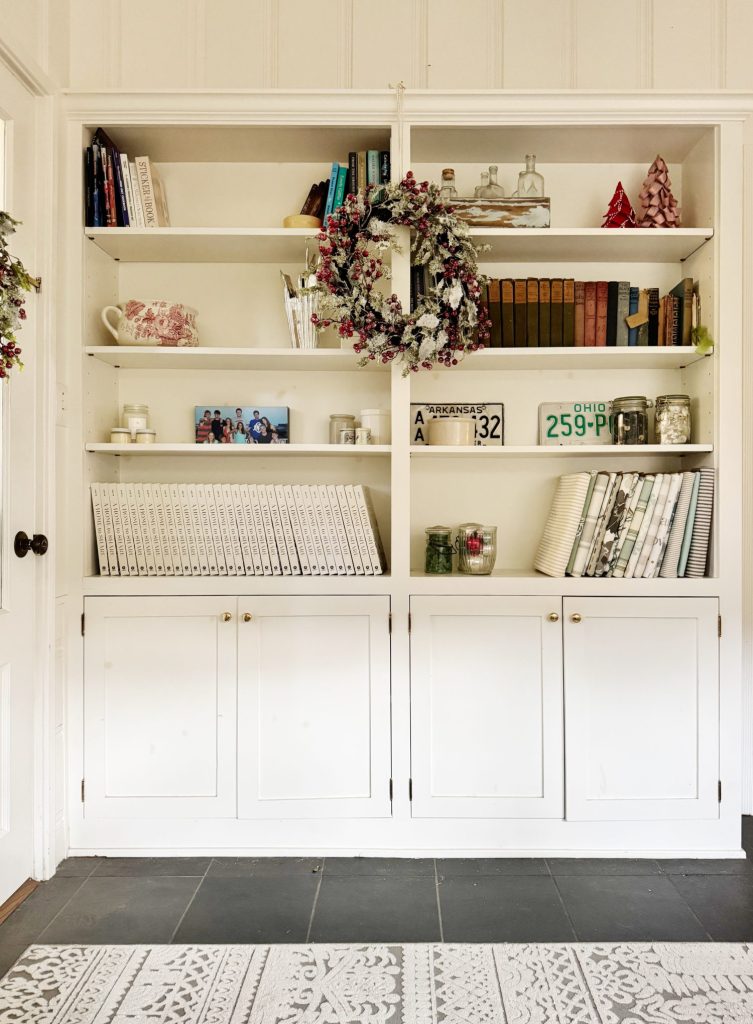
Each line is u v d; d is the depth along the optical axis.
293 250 2.30
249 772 2.12
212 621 2.13
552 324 2.23
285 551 2.17
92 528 2.20
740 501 2.14
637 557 2.16
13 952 1.65
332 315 2.18
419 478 2.43
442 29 2.32
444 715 2.13
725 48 2.32
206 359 2.24
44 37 2.06
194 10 2.31
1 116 1.83
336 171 2.20
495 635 2.13
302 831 2.12
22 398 1.92
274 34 2.32
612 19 2.32
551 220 2.41
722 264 2.14
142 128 2.17
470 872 2.03
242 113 2.12
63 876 2.01
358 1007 1.47
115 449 2.14
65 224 2.12
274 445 2.14
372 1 2.31
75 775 2.13
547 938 1.71
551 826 2.12
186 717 2.13
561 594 2.12
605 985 1.54
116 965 1.61
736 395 2.13
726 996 1.51
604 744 2.13
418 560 2.43
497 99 2.09
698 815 2.12
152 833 2.12
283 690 2.12
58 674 2.08
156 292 2.42
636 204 2.40
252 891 1.92
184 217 2.41
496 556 2.36
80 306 2.13
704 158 2.22
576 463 2.42
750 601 2.46
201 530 2.18
